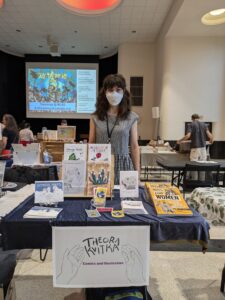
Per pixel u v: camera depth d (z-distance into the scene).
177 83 6.61
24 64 9.32
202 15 5.11
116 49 8.59
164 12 5.84
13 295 1.35
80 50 8.73
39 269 2.06
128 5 5.46
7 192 1.59
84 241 1.11
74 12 5.71
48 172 2.04
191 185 3.60
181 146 5.02
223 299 1.73
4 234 1.09
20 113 9.39
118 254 1.12
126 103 1.69
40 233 1.11
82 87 8.83
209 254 2.33
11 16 6.00
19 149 2.12
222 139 6.71
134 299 1.19
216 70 6.56
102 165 1.43
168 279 1.95
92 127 1.75
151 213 1.20
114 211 1.21
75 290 1.79
